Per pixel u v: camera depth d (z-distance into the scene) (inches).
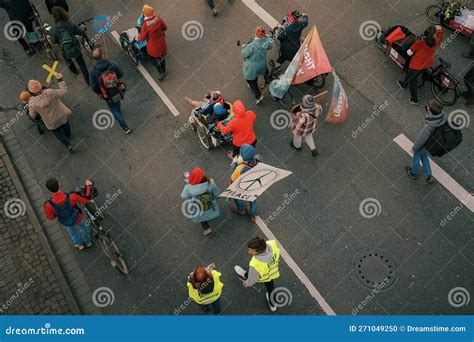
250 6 438.9
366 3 430.3
